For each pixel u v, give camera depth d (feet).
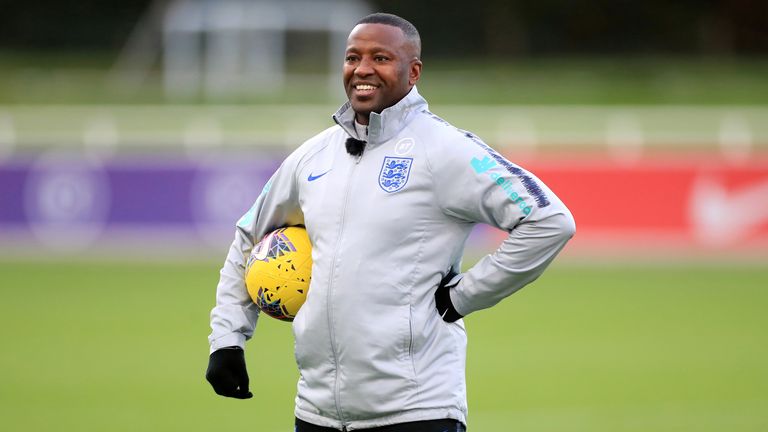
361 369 48.80
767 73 405.80
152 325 147.02
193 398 108.88
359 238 49.06
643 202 204.54
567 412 103.14
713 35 456.45
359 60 50.47
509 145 247.91
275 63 389.39
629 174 204.85
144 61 393.50
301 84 375.45
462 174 48.93
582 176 205.05
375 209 49.14
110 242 210.59
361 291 48.75
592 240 204.95
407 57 50.60
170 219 210.59
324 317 49.42
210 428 97.30
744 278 186.29
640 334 142.72
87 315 153.69
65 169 211.61
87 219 211.61
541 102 353.10
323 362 50.03
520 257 48.73
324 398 50.11
